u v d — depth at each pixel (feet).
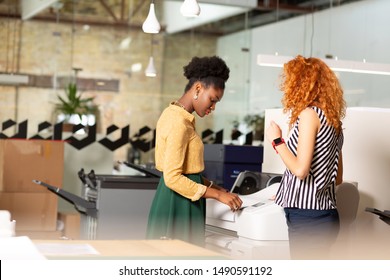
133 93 31.91
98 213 11.22
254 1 33.91
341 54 31.19
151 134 31.83
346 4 30.76
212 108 8.48
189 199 8.25
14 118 30.14
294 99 7.40
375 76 27.78
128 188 11.34
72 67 31.09
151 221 8.28
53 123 30.60
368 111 10.50
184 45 32.96
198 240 8.29
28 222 16.57
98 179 11.41
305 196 7.43
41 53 30.71
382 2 28.40
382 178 10.44
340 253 9.28
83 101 31.07
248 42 33.81
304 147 7.23
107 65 31.68
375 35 28.86
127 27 31.96
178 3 32.81
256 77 33.83
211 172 14.23
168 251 4.98
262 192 9.58
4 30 30.22
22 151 16.70
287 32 34.06
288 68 7.56
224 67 8.35
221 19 33.55
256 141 33.53
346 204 9.34
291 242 7.63
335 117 7.40
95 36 31.50
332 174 7.55
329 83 7.45
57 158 16.98
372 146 10.48
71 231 16.89
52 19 30.89
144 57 32.24
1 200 16.40
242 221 8.63
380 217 9.12
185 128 8.09
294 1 33.78
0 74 30.04
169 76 32.65
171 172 7.98
